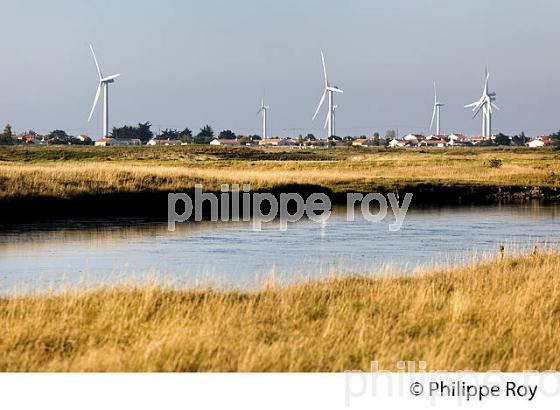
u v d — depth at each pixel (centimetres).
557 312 4347
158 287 4981
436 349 3488
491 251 8400
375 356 3431
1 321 3950
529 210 14200
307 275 6438
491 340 3697
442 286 5134
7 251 8038
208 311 4169
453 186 17262
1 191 11994
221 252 8306
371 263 7494
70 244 8700
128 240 9188
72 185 12988
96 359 3256
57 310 4269
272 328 3900
